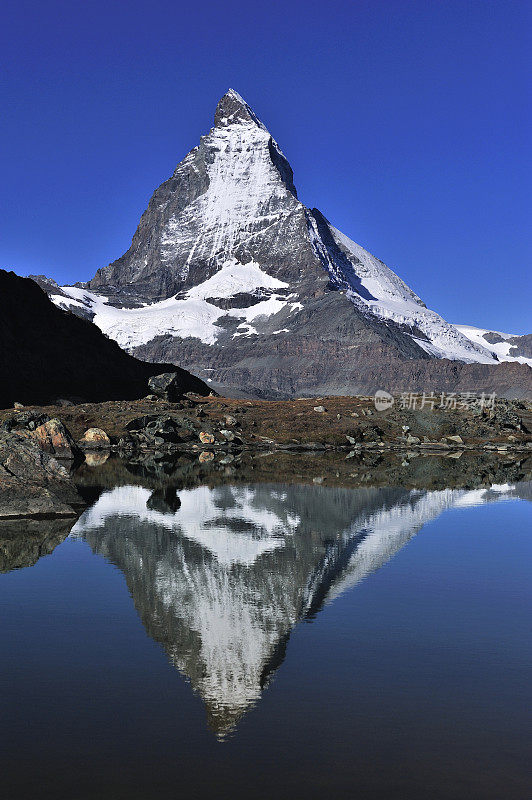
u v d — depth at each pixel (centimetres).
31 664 1139
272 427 7681
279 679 1081
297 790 775
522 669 1127
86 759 839
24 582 1645
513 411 9006
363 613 1423
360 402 9200
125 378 11438
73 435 6800
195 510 2745
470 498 3200
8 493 2636
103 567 1795
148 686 1055
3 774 807
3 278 11569
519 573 1761
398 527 2417
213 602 1496
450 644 1239
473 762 838
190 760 838
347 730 914
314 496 3206
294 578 1695
